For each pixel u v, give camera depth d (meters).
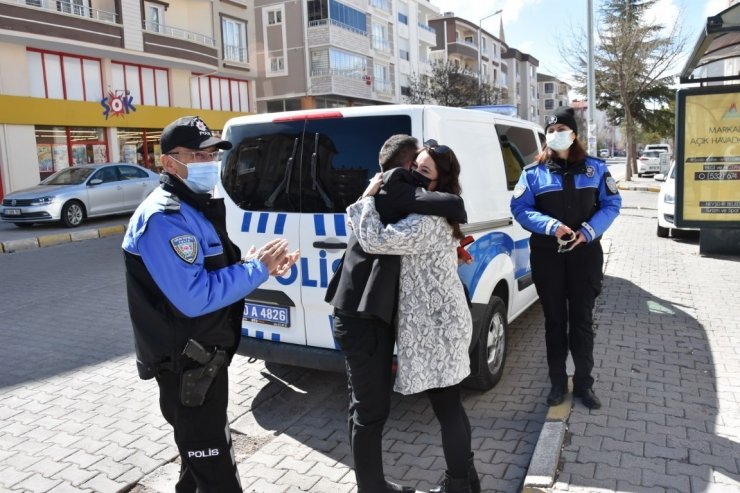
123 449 3.82
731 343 5.11
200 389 2.37
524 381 4.66
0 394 4.70
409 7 46.31
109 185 15.62
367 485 2.90
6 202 14.46
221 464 2.48
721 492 2.97
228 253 2.57
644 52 23.78
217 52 28.22
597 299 6.61
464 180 4.14
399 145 2.96
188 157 2.43
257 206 4.13
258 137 4.22
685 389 4.20
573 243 3.76
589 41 18.17
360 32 38.03
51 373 5.12
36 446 3.86
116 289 8.19
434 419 4.09
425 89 40.25
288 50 35.38
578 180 3.86
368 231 2.72
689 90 8.06
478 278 4.13
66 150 22.30
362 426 2.88
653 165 32.47
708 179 8.23
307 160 4.00
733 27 5.94
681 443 3.45
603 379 4.39
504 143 5.05
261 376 4.98
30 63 21.05
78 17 21.36
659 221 11.02
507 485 3.25
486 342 4.23
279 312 4.09
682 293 6.84
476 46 63.72
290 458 3.66
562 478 3.13
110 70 23.66
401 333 2.85
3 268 10.08
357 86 37.66
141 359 2.40
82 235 13.55
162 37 24.77
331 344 3.93
